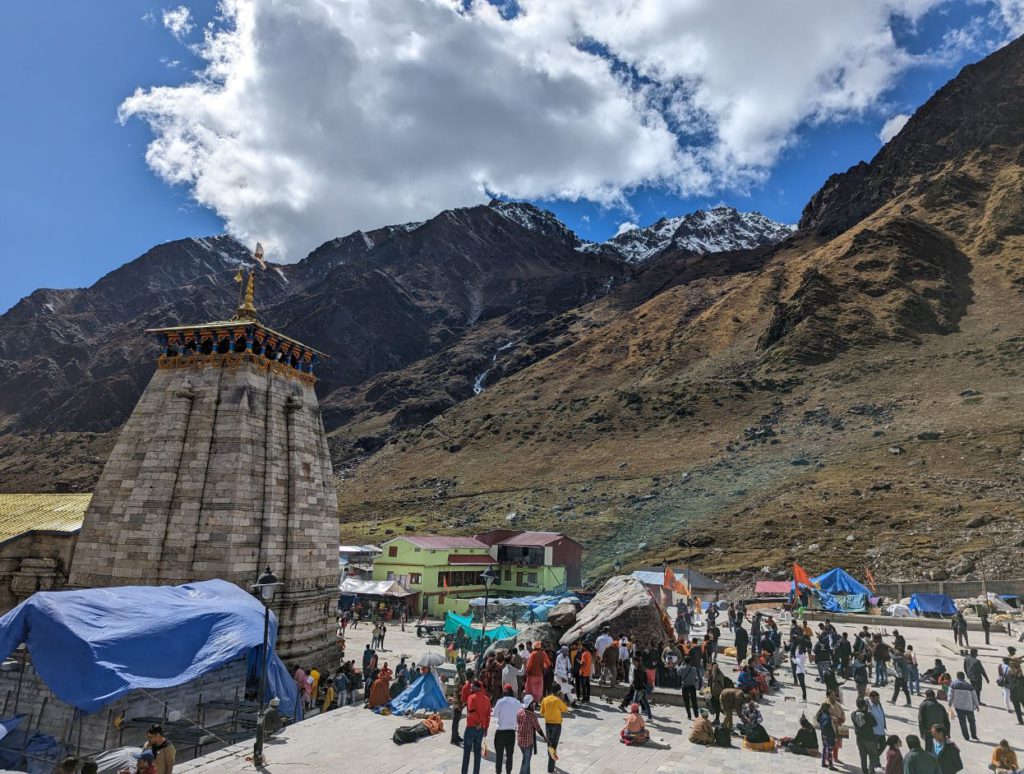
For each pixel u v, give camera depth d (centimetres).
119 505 3127
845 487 9525
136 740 2273
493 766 1733
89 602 2147
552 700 1702
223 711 2456
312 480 3491
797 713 2361
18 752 2181
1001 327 14912
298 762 1786
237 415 3216
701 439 13700
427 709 2278
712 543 8906
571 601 3447
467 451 17225
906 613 5178
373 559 8119
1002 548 6850
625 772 1695
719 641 3984
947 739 1555
